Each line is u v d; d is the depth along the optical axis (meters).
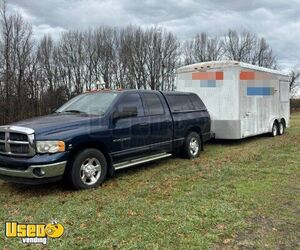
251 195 5.58
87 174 6.09
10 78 28.53
